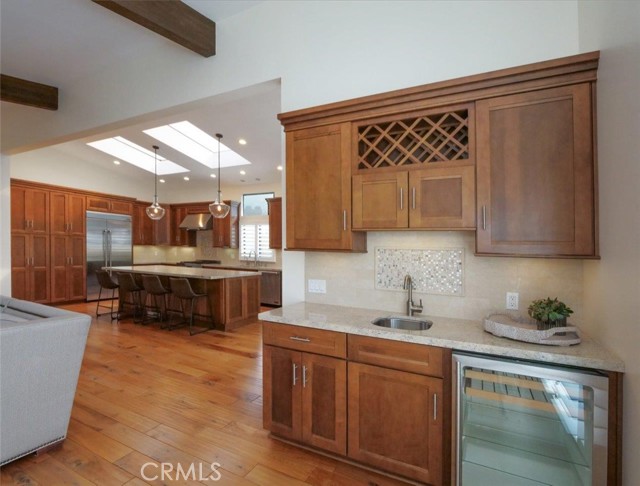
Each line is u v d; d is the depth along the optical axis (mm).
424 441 1828
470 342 1716
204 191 8914
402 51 2402
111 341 4773
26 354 2066
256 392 3143
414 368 1845
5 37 3410
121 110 3818
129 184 8531
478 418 1790
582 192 1690
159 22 2686
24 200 6523
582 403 1562
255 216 8320
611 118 1518
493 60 2145
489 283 2191
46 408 2182
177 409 2805
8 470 2027
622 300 1438
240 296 5645
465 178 1942
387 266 2504
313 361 2145
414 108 2061
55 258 6973
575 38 1951
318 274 2766
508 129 1833
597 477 1474
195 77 3275
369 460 1981
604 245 1612
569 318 1979
